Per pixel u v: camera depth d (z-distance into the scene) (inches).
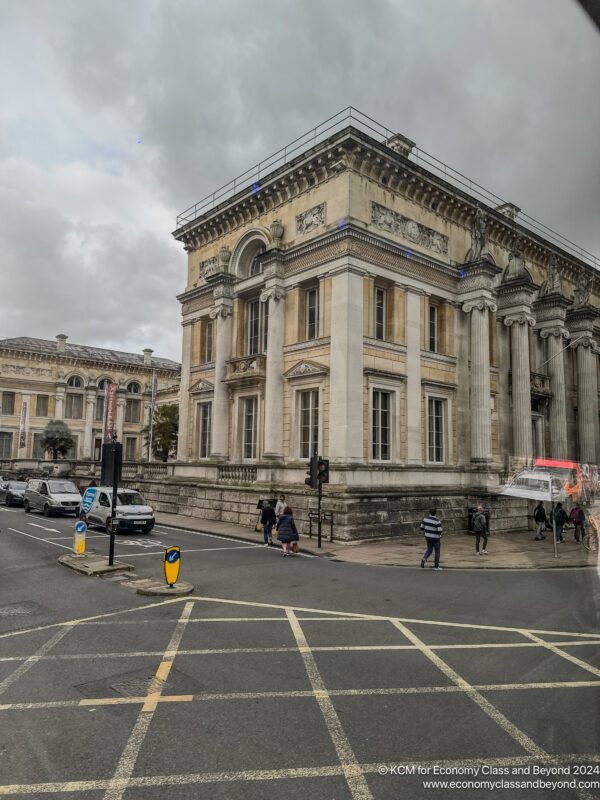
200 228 1188.5
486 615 404.5
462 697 251.4
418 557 682.2
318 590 489.4
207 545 762.2
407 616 401.7
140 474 1326.3
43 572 559.8
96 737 214.1
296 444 917.2
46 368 2409.0
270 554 697.0
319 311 902.4
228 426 1082.7
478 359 984.9
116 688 264.1
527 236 1170.6
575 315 1187.3
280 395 944.9
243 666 294.8
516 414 1034.7
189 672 285.7
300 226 950.4
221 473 1043.3
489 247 1115.9
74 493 1155.3
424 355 949.8
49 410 2400.3
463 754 197.9
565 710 231.0
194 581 522.9
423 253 960.3
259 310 1060.5
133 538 816.3
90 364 2522.1
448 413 980.6
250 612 411.8
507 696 251.3
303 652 318.7
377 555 694.5
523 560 621.9
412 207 958.4
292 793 175.0
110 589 486.9
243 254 1082.7
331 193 892.6
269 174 986.7
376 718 229.8
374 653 316.8
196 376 1198.9
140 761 195.8
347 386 819.4
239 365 1051.3
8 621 385.1
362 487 816.3
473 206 1044.5
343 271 847.1
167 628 367.9
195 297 1211.9
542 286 1190.3
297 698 251.6
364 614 406.9
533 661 301.3
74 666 294.8
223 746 206.2
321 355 878.4
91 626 372.5
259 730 219.3
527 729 216.1
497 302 1087.6
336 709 239.3
